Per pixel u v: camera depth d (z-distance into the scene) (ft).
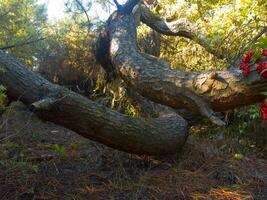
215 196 12.49
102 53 20.90
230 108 12.03
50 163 13.91
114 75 21.93
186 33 21.27
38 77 12.91
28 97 12.65
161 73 13.67
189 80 12.35
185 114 16.12
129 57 16.25
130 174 13.66
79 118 12.16
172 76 13.01
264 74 10.27
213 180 13.67
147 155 14.48
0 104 11.95
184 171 14.07
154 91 13.66
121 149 13.58
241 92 11.03
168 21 24.04
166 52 24.25
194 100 12.10
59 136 18.08
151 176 13.50
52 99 11.64
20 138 14.94
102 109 12.55
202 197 12.34
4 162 12.67
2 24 24.11
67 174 13.19
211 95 11.71
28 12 27.43
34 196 11.38
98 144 16.05
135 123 13.29
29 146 15.35
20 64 13.12
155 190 12.55
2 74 12.62
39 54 26.50
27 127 16.62
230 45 18.10
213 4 21.08
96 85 24.89
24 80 12.65
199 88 11.96
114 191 12.28
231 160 15.38
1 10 24.26
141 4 22.53
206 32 20.21
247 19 16.55
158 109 17.48
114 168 13.93
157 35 23.66
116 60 17.02
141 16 22.13
